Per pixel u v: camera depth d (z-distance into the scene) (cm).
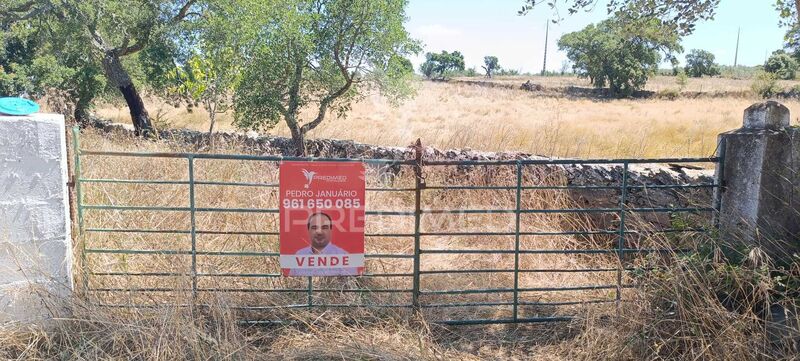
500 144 1284
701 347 416
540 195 782
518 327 506
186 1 1941
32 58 2553
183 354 411
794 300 424
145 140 1178
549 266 641
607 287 498
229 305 464
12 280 434
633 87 5600
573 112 3619
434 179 895
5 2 1864
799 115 2484
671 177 748
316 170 472
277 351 448
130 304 467
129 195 691
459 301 548
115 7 1825
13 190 428
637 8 663
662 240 509
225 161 839
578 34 5909
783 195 490
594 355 447
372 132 1727
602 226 766
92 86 2220
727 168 516
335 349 441
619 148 1328
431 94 5394
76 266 470
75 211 480
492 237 695
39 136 432
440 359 443
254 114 1488
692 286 446
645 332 445
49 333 438
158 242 590
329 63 1527
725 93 4909
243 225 647
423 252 488
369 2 1425
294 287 542
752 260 456
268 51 1438
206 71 1462
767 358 408
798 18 588
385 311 502
